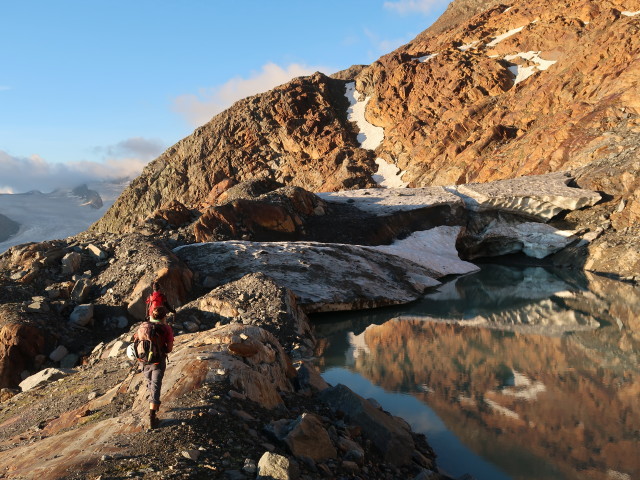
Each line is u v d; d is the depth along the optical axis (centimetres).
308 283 2167
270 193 3678
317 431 609
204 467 473
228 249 2347
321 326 1842
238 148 10225
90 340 1540
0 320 1448
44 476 457
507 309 2095
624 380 1157
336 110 10744
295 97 10606
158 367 569
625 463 756
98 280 1845
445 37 12194
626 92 5919
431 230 3784
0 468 538
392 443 718
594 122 5884
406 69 10350
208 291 1958
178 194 10075
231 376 695
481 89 9062
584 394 1070
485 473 734
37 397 977
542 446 825
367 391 1109
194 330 1441
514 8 11125
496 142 7494
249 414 629
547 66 8788
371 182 8644
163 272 1792
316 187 9044
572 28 9038
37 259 1884
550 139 6166
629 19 7556
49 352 1431
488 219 4081
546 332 1662
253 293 1644
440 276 3017
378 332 1722
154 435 531
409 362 1341
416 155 8581
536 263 3725
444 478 700
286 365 912
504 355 1396
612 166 4116
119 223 10381
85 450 519
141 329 569
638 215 3481
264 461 482
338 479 559
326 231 3544
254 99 10888
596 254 3341
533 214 3988
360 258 2625
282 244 2528
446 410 991
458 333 1678
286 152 9994
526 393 1084
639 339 1540
